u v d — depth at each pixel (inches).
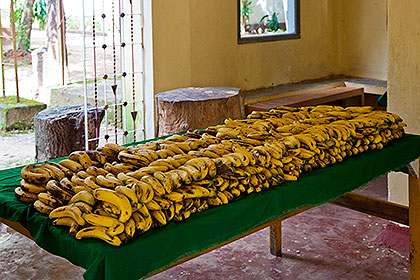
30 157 259.3
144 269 75.9
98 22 419.2
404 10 154.6
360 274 141.0
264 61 289.6
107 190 77.7
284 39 299.6
